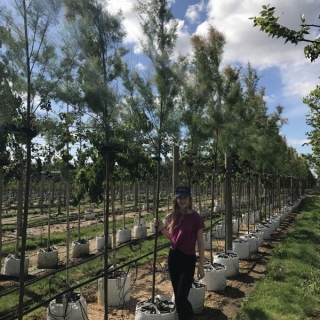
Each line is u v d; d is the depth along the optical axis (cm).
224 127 655
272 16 283
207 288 606
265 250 1005
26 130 310
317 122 1051
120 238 1144
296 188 3108
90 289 613
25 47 315
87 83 377
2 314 514
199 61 629
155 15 449
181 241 397
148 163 877
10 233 1352
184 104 517
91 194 758
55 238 1197
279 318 477
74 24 355
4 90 304
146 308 432
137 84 453
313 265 811
